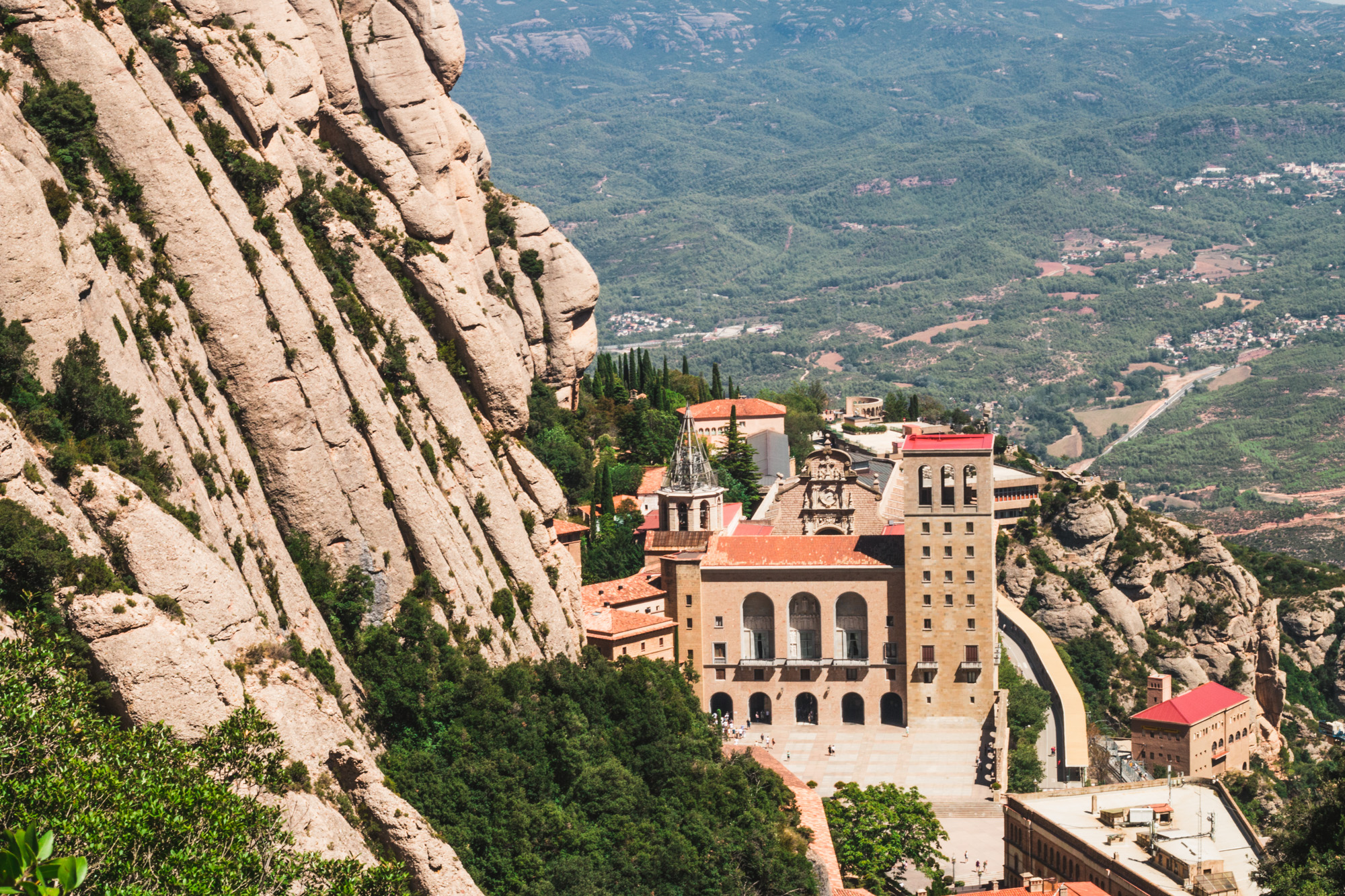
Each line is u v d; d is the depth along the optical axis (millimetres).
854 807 138125
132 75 106062
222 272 104500
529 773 111625
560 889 104000
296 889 71812
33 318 85938
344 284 122250
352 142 136125
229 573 88938
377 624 112500
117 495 83812
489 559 125062
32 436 82562
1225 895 114312
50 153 96812
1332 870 103250
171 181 102625
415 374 125125
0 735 62406
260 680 87500
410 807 94312
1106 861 122188
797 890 116750
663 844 113375
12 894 42219
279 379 107062
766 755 162250
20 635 72562
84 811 58781
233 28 125188
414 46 147625
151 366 96688
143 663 78938
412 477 116875
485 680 114188
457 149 162250
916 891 137375
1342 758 118875
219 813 63375
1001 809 156125
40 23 99312
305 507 108375
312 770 88125
